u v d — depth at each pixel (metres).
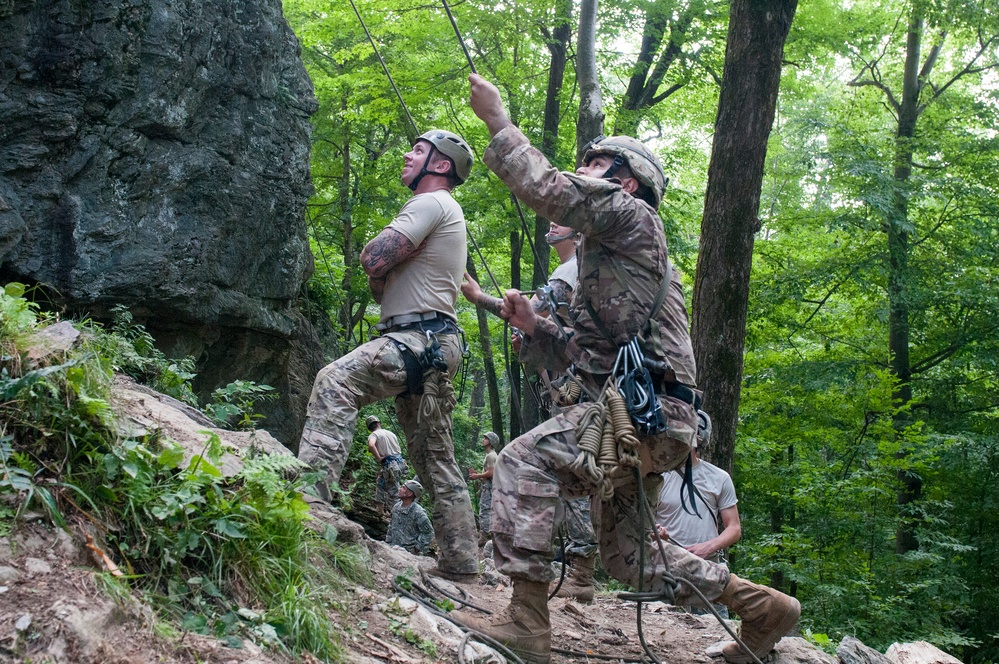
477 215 16.03
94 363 2.98
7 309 2.88
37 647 2.03
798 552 11.55
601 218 3.21
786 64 17.56
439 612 3.62
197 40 6.16
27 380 2.56
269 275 7.07
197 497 2.74
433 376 4.40
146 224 5.84
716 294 8.41
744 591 3.79
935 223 17.75
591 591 5.12
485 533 10.52
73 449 2.67
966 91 19.28
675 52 16.58
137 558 2.59
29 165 5.17
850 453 13.20
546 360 3.65
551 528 3.35
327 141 17.39
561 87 15.62
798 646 4.25
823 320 18.14
